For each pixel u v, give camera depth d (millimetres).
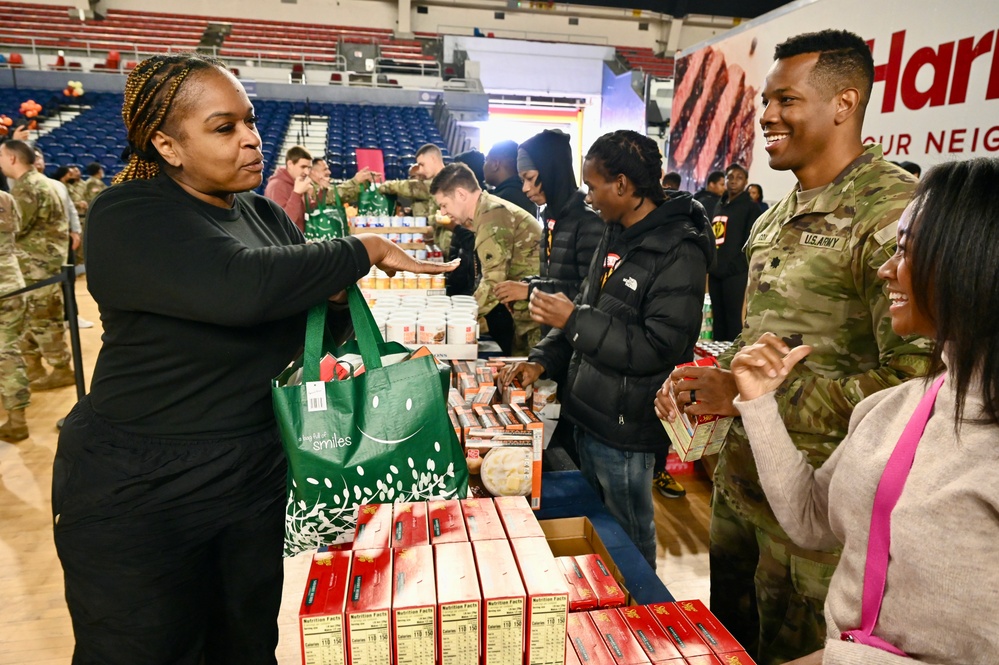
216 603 1198
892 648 667
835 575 795
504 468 1297
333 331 1269
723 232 4480
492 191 3453
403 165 9586
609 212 1611
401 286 2697
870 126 3535
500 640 796
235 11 15539
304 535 1042
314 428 999
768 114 1206
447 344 1988
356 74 14266
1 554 2328
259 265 917
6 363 3230
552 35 17188
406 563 864
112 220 937
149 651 1067
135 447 1018
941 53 3072
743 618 1511
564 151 2473
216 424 1055
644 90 13773
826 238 1141
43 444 3277
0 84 11945
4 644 1874
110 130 11242
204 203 1046
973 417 624
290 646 1857
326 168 4922
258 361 1088
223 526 1101
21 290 2633
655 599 1073
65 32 13922
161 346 992
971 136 2939
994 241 571
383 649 783
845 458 773
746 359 865
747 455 1313
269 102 13203
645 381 1584
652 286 1522
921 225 625
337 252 997
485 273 2525
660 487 2818
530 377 1712
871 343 1126
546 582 816
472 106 14195
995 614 600
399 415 1032
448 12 16688
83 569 1027
